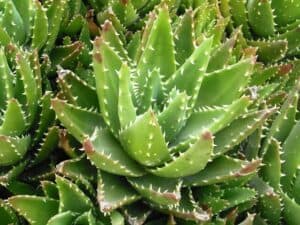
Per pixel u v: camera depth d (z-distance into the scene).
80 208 0.56
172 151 0.56
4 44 0.63
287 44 0.78
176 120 0.55
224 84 0.58
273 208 0.62
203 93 0.59
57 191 0.58
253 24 0.80
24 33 0.67
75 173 0.56
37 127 0.62
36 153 0.61
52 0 0.66
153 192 0.52
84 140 0.51
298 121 0.64
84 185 0.57
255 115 0.57
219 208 0.58
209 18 0.74
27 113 0.60
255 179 0.63
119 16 0.73
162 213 0.59
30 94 0.58
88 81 0.68
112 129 0.56
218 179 0.56
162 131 0.56
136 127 0.51
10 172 0.58
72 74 0.59
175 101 0.54
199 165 0.52
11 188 0.60
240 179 0.60
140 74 0.58
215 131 0.55
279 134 0.66
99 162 0.53
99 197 0.53
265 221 0.64
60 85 0.59
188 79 0.58
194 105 0.59
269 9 0.76
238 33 0.72
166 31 0.57
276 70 0.73
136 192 0.56
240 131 0.57
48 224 0.53
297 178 0.63
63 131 0.58
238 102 0.53
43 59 0.65
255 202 0.61
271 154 0.63
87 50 0.70
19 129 0.59
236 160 0.56
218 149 0.56
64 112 0.54
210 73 0.58
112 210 0.54
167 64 0.60
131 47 0.70
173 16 0.75
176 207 0.55
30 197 0.55
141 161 0.54
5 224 0.59
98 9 0.76
